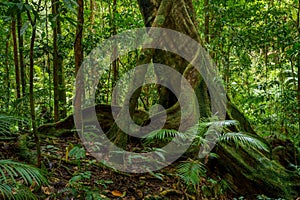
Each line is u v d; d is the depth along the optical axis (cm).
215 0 608
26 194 246
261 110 593
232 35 632
